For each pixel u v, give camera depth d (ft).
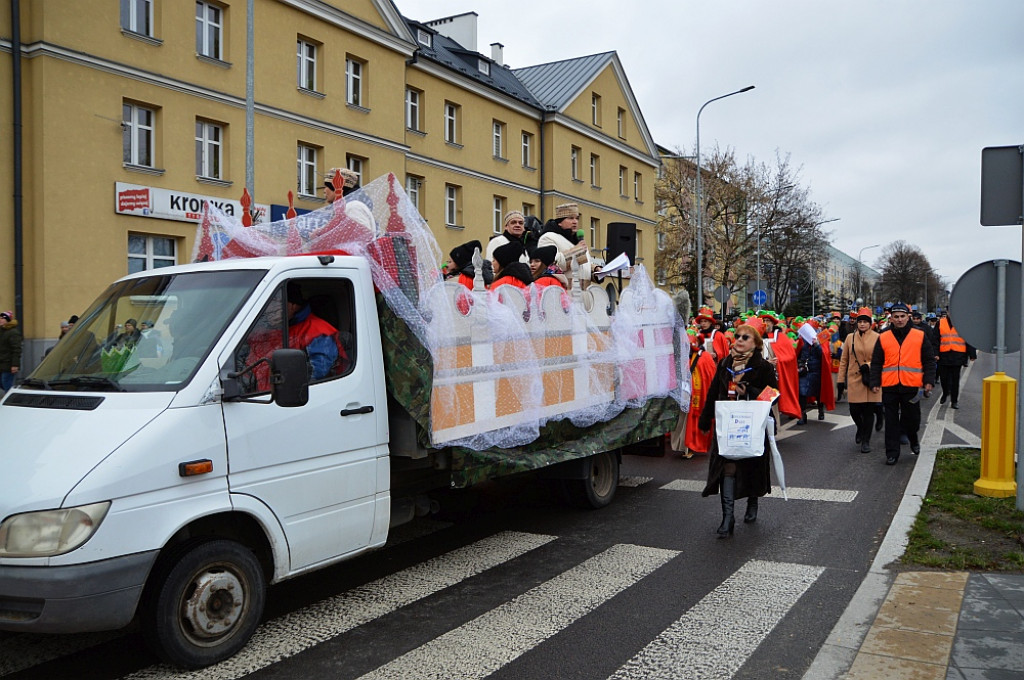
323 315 16.26
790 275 170.09
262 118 69.36
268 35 69.77
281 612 16.19
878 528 22.49
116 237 57.52
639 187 148.05
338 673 13.23
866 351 35.19
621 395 25.64
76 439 12.51
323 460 15.14
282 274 14.94
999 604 15.70
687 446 35.12
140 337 14.51
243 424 13.76
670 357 29.55
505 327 19.83
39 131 53.67
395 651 14.15
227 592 13.55
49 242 53.83
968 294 24.80
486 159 106.63
